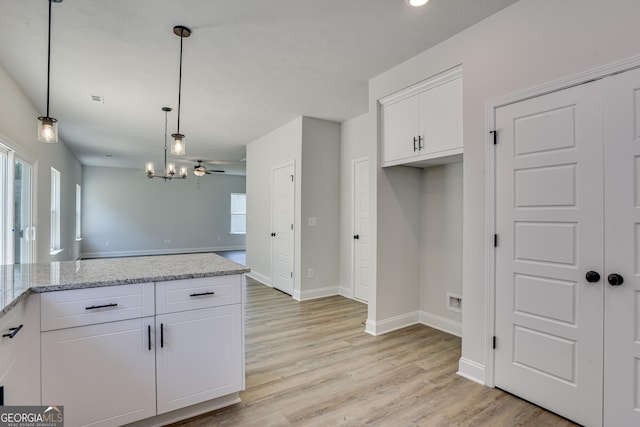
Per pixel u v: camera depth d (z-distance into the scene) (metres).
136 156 7.90
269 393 2.28
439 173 3.55
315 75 3.39
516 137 2.22
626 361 1.75
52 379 1.62
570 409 1.96
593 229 1.87
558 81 2.00
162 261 2.45
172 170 5.95
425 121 2.96
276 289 5.46
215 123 5.11
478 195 2.44
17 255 3.92
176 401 1.93
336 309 4.30
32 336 1.57
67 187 6.79
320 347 3.08
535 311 2.12
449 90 2.76
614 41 1.78
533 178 2.13
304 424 1.95
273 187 5.60
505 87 2.28
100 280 1.76
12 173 3.45
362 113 4.63
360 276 4.72
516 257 2.22
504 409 2.10
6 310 1.30
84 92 3.77
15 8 2.24
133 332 1.81
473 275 2.47
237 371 2.13
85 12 2.30
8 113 3.27
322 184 4.95
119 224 9.62
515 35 2.22
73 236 7.66
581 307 1.92
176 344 1.93
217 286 2.06
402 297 3.61
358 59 3.04
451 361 2.79
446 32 2.60
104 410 1.74
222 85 3.62
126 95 3.88
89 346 1.70
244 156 7.95
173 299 1.92
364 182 4.65
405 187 3.62
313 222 4.86
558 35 2.01
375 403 2.17
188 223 10.55
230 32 2.58
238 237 11.36
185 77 3.41
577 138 1.93
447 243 3.48
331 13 2.36
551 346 2.05
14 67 3.13
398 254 3.57
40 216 4.55
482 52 2.43
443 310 3.51
